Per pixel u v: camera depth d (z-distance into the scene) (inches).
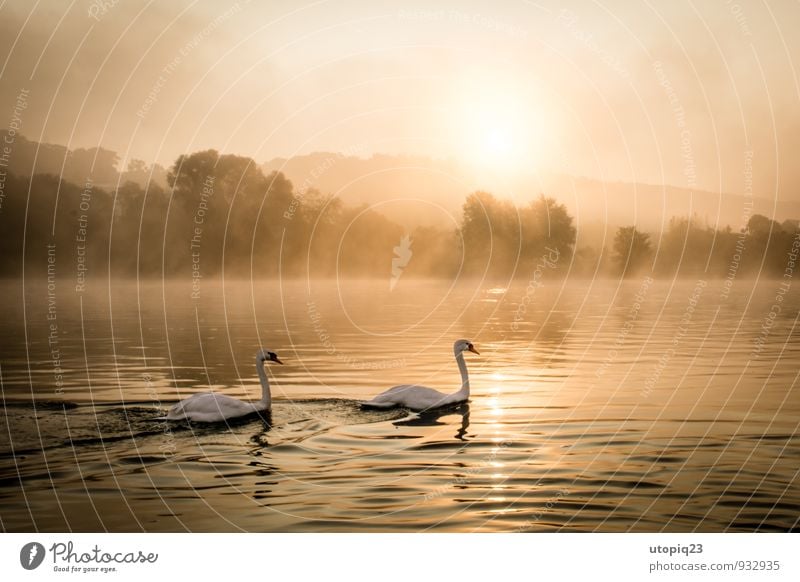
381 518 401.1
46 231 3464.6
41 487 450.9
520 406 688.4
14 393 741.9
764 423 605.9
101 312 1742.1
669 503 419.5
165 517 405.4
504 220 3523.6
